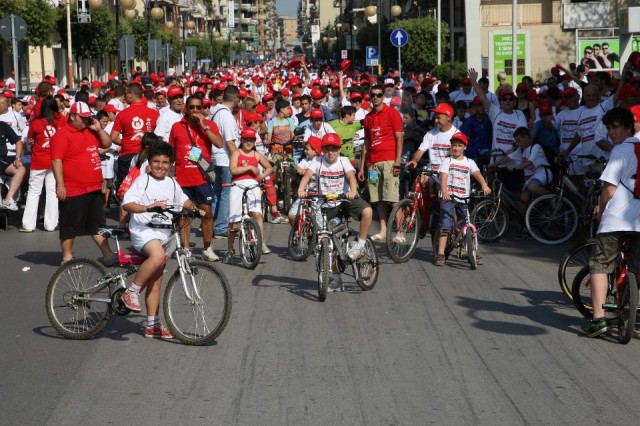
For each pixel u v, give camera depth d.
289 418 7.32
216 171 16.44
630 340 9.71
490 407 7.57
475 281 12.80
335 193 12.04
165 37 85.06
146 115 17.91
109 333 10.17
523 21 46.66
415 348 9.38
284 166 19.23
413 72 39.81
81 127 13.79
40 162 17.73
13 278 13.32
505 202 16.59
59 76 75.62
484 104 18.08
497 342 9.61
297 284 12.68
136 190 9.66
